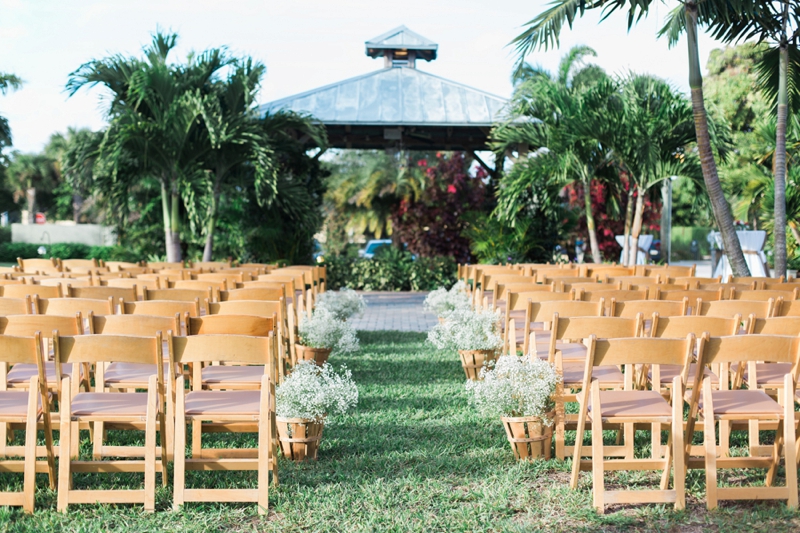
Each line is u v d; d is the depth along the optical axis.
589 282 7.20
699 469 4.01
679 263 28.19
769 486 3.69
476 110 16.58
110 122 13.09
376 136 19.11
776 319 4.05
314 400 4.07
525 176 13.74
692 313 5.44
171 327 4.14
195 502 3.57
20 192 41.47
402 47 19.34
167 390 3.76
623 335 4.15
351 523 3.36
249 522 3.37
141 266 10.05
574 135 12.66
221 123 12.68
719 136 12.23
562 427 4.15
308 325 6.59
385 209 25.70
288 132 16.03
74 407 3.62
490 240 16.19
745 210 13.91
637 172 12.87
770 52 9.58
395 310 12.54
